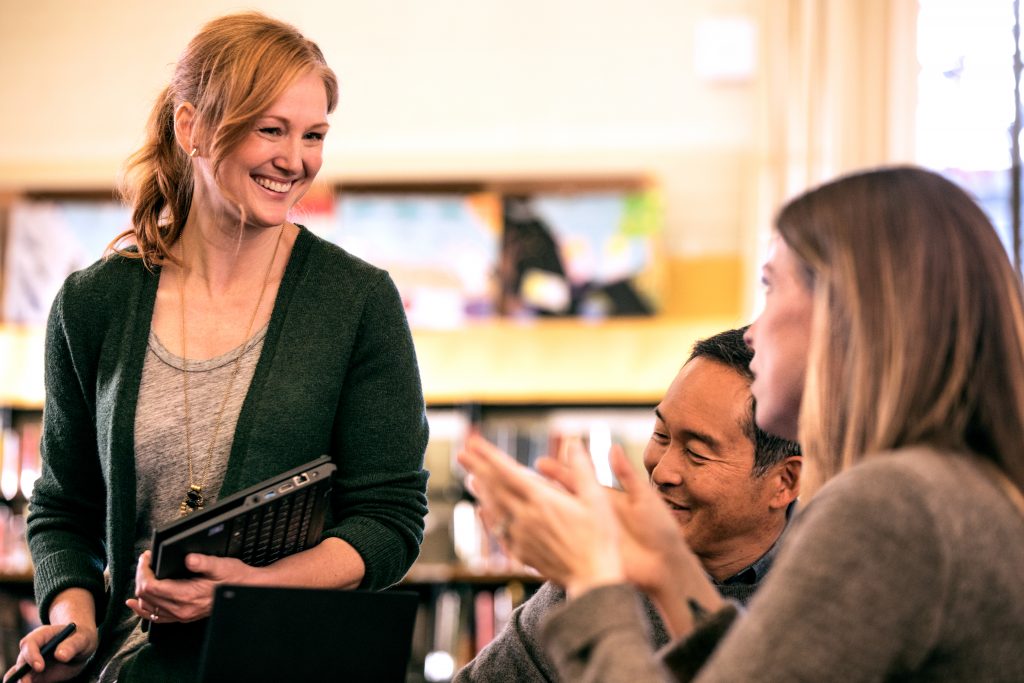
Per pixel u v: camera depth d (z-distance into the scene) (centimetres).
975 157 528
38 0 660
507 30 641
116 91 652
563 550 138
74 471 220
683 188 621
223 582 180
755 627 125
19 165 648
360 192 624
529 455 585
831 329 141
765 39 591
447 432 605
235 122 195
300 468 189
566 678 133
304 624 170
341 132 640
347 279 216
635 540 148
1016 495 132
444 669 562
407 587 589
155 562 178
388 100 641
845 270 140
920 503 124
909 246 138
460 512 580
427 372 601
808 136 559
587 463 144
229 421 206
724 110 623
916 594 123
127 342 210
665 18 632
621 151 627
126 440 205
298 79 198
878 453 135
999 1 538
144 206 216
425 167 635
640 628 132
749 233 596
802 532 129
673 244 619
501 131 634
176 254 215
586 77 634
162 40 654
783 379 152
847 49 552
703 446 189
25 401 614
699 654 144
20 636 577
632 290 597
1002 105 528
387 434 215
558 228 605
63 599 208
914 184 142
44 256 625
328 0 649
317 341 211
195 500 202
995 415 135
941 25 543
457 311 603
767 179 575
